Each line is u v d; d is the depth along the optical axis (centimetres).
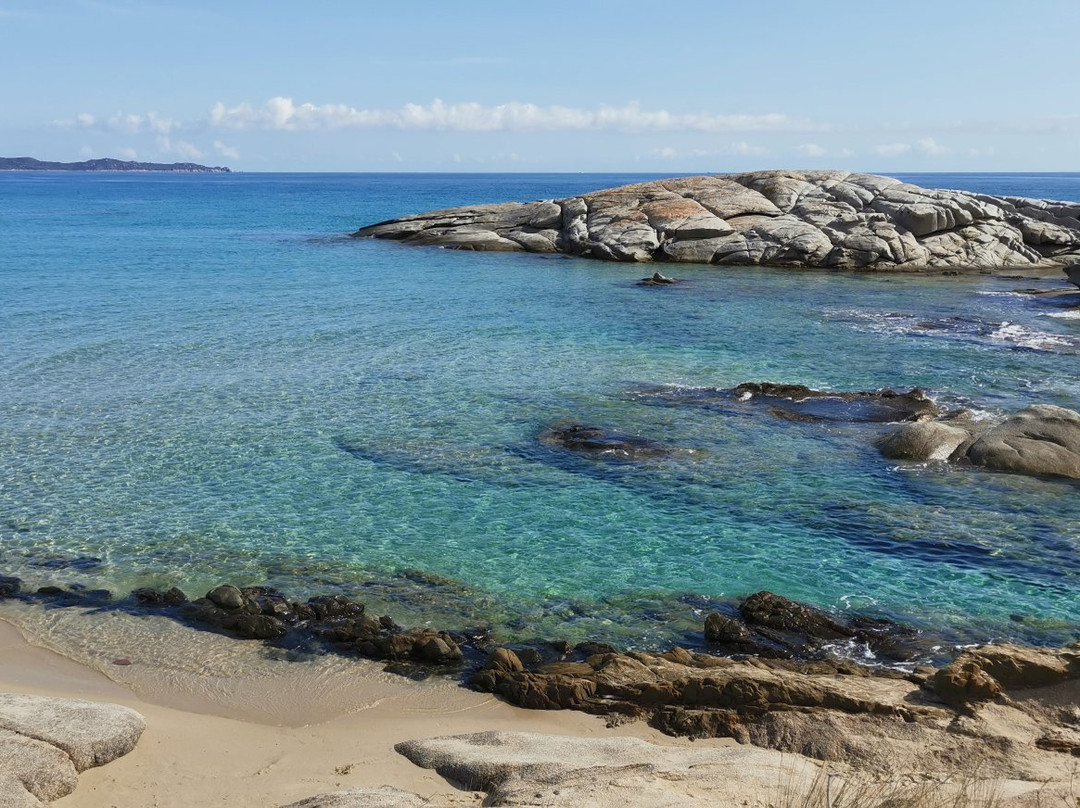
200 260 5988
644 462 2055
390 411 2450
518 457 2092
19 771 862
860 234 5922
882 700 1051
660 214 6425
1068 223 6328
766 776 860
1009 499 1839
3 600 1433
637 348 3319
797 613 1356
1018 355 3241
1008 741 960
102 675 1216
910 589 1473
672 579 1511
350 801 827
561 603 1434
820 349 3331
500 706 1136
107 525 1720
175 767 961
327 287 4784
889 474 1984
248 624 1336
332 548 1631
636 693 1121
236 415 2405
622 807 772
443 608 1421
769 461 2067
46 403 2497
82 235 8006
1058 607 1413
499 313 4038
